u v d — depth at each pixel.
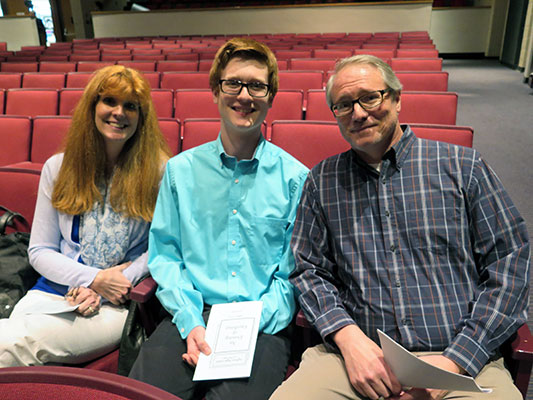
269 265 0.84
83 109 0.88
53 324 0.80
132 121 0.90
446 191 0.70
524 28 5.56
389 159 0.73
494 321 0.63
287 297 0.80
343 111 0.72
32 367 0.38
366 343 0.66
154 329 0.86
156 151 0.94
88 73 2.52
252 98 0.79
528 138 2.76
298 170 0.85
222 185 0.84
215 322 0.77
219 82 0.81
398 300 0.69
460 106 3.69
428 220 0.69
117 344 0.86
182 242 0.86
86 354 0.82
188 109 1.97
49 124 1.63
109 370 0.85
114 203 0.90
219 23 6.32
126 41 5.41
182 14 6.40
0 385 0.36
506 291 0.65
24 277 0.90
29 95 2.09
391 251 0.71
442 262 0.69
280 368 0.73
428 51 3.17
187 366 0.72
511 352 0.63
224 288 0.83
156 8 7.33
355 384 0.65
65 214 0.90
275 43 4.40
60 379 0.37
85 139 0.89
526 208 1.82
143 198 0.91
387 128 0.71
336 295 0.75
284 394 0.66
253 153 0.86
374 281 0.71
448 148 0.72
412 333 0.68
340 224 0.75
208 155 0.86
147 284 0.83
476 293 0.68
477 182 0.69
